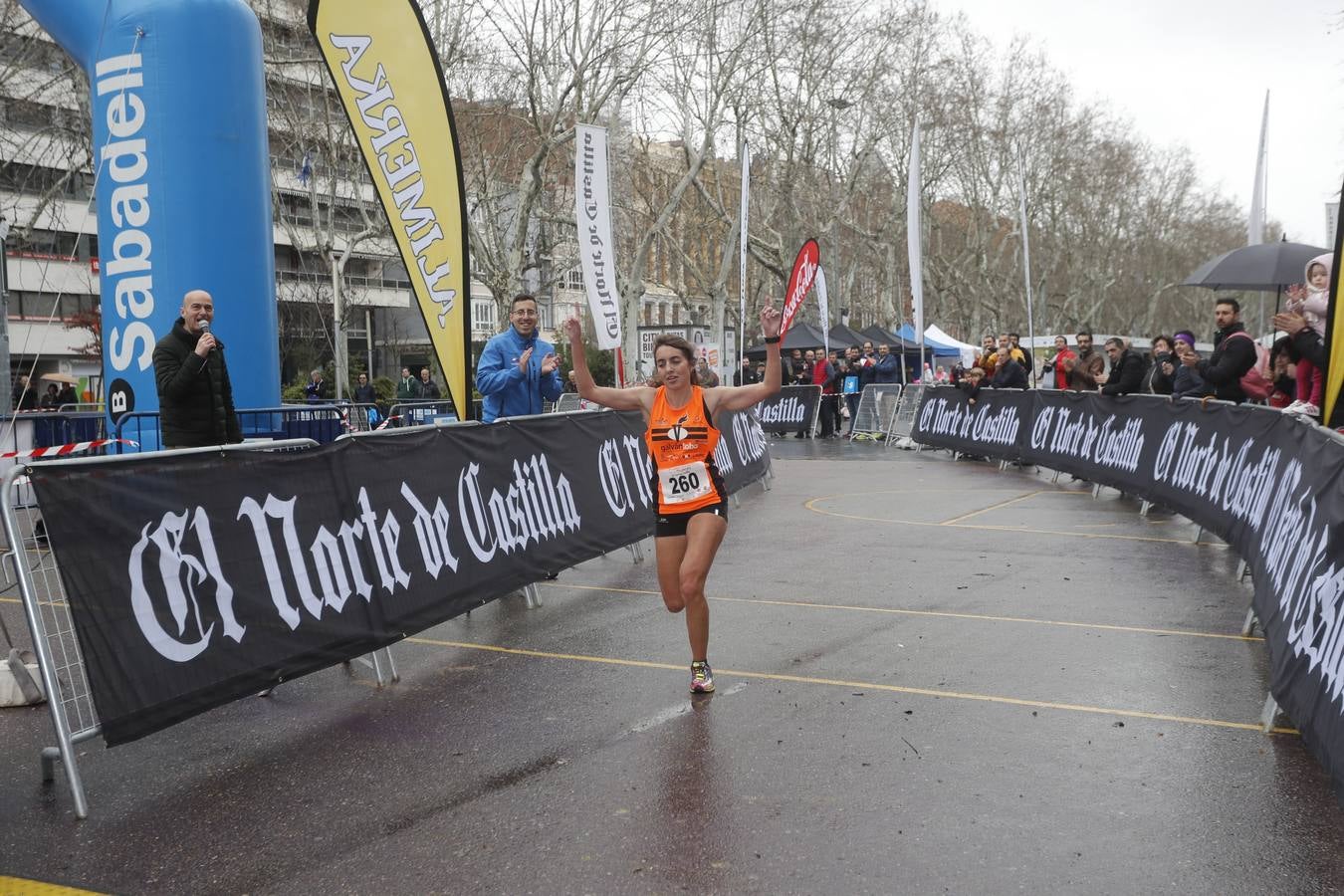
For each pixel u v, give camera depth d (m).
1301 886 3.36
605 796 4.14
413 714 5.23
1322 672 4.32
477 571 6.71
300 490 5.28
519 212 27.16
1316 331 8.60
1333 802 3.98
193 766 4.60
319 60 24.55
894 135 44.53
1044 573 8.39
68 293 38.56
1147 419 12.07
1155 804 3.98
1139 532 10.51
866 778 4.27
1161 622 6.78
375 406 14.66
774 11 35.41
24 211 33.09
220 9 11.23
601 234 13.25
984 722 4.91
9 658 5.51
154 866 3.65
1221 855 3.56
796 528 11.05
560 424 8.27
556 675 5.84
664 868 3.54
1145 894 3.31
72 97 25.39
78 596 4.08
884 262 46.56
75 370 40.06
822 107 39.53
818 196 42.00
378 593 5.73
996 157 51.28
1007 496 13.56
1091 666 5.79
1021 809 3.94
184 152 11.03
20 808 4.17
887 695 5.33
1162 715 4.99
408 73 8.23
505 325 27.98
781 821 3.87
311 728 5.06
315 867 3.62
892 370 24.98
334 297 26.53
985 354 19.58
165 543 4.47
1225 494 8.94
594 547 8.39
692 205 44.62
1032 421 16.27
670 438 5.34
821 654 6.12
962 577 8.26
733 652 6.21
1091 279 63.75
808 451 21.45
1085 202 58.94
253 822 4.00
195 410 6.92
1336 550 4.48
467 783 4.33
